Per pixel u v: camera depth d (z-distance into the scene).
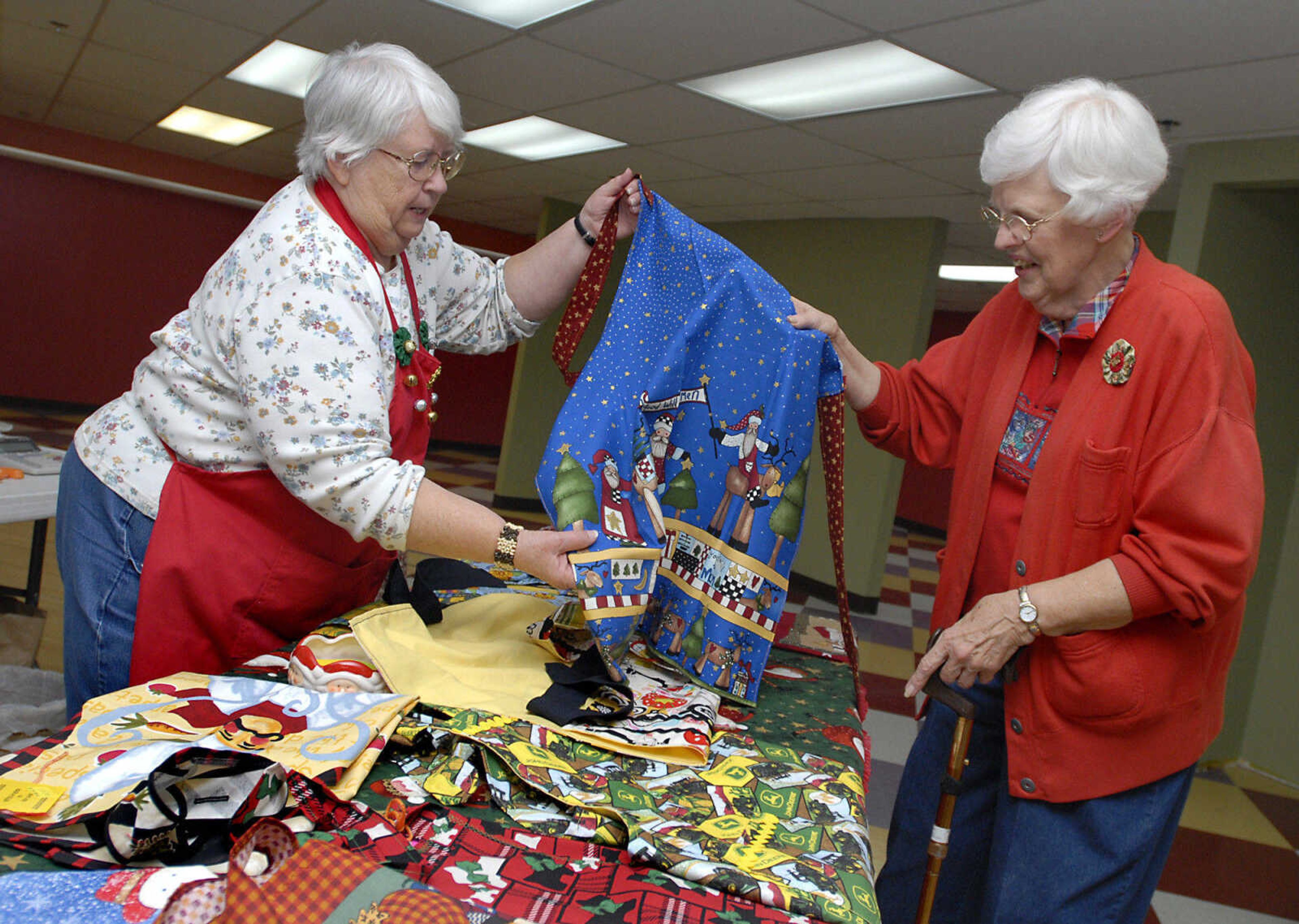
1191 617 1.24
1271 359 4.48
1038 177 1.28
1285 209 4.40
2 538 4.93
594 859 0.95
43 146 10.12
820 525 7.19
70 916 0.73
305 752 0.98
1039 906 1.41
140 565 1.34
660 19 3.71
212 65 5.88
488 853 0.93
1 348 10.46
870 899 0.93
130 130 9.19
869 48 3.67
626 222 1.68
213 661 1.36
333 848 0.80
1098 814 1.37
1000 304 1.62
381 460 1.20
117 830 0.82
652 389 1.43
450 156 1.28
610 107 5.17
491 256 11.98
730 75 4.30
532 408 9.27
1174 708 1.35
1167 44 3.13
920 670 1.37
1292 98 3.44
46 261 10.53
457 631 1.44
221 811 0.89
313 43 4.96
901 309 6.75
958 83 3.88
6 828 0.83
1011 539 1.48
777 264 7.95
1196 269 4.22
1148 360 1.30
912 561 9.97
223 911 0.73
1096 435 1.33
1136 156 1.23
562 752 1.12
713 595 1.42
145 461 1.35
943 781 1.37
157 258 10.98
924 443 1.74
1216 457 1.24
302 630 1.42
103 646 1.34
